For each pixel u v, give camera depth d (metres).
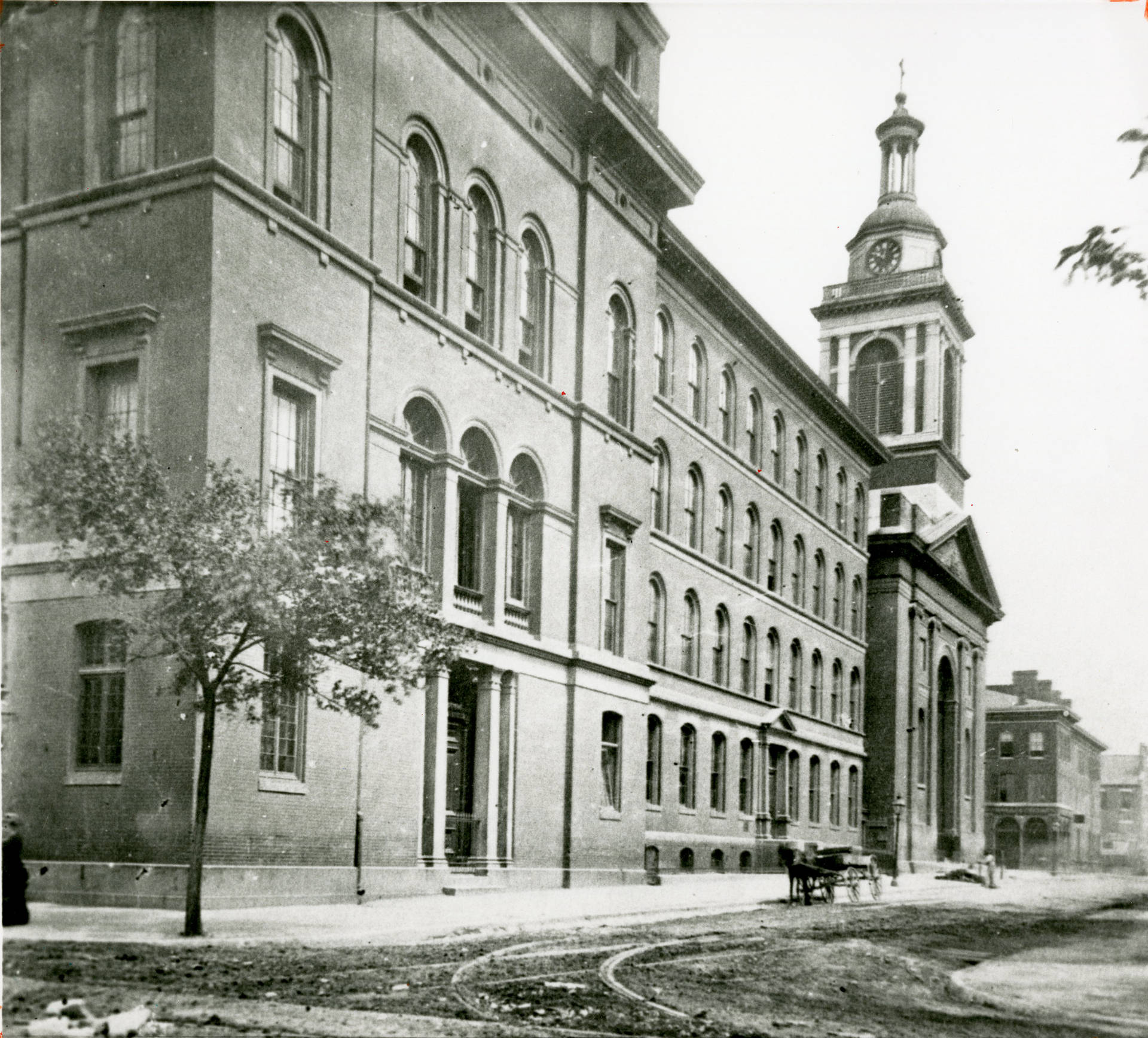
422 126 27.38
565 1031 10.98
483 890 27.92
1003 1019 13.12
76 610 20.36
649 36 36.50
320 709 20.30
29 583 20.66
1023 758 71.62
